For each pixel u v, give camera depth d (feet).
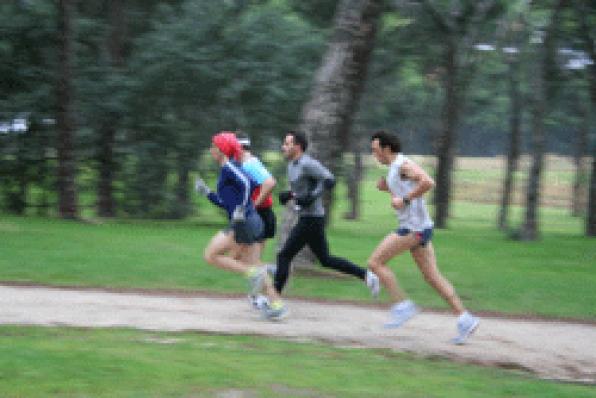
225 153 25.46
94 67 74.69
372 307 30.68
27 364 17.26
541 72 79.97
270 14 80.07
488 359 22.94
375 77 101.09
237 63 74.18
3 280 32.22
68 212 66.33
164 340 22.52
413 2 87.30
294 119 77.46
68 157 66.49
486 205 179.01
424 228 23.67
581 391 19.47
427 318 28.68
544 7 86.02
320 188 26.76
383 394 17.29
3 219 61.16
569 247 69.82
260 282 25.96
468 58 96.27
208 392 16.22
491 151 278.46
